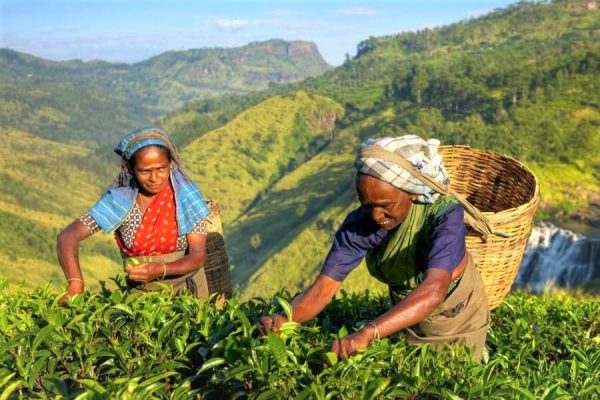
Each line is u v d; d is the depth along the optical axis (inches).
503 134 4293.8
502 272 142.7
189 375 108.0
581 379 108.2
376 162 100.2
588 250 2812.5
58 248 136.7
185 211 142.9
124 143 135.8
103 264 6122.1
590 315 171.8
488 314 121.3
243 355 92.0
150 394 84.5
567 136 4276.6
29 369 93.6
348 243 112.8
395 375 91.5
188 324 110.9
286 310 102.0
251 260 5118.1
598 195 3595.0
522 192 167.5
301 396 81.8
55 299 123.3
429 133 4970.5
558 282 2790.4
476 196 186.1
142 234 142.9
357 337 93.4
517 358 122.7
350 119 7677.2
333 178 5802.2
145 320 110.0
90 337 106.7
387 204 102.1
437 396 91.3
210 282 202.7
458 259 102.3
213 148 7657.5
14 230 6348.4
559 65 5570.9
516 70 5674.2
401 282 113.6
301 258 4229.8
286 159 7544.3
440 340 116.7
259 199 6830.7
